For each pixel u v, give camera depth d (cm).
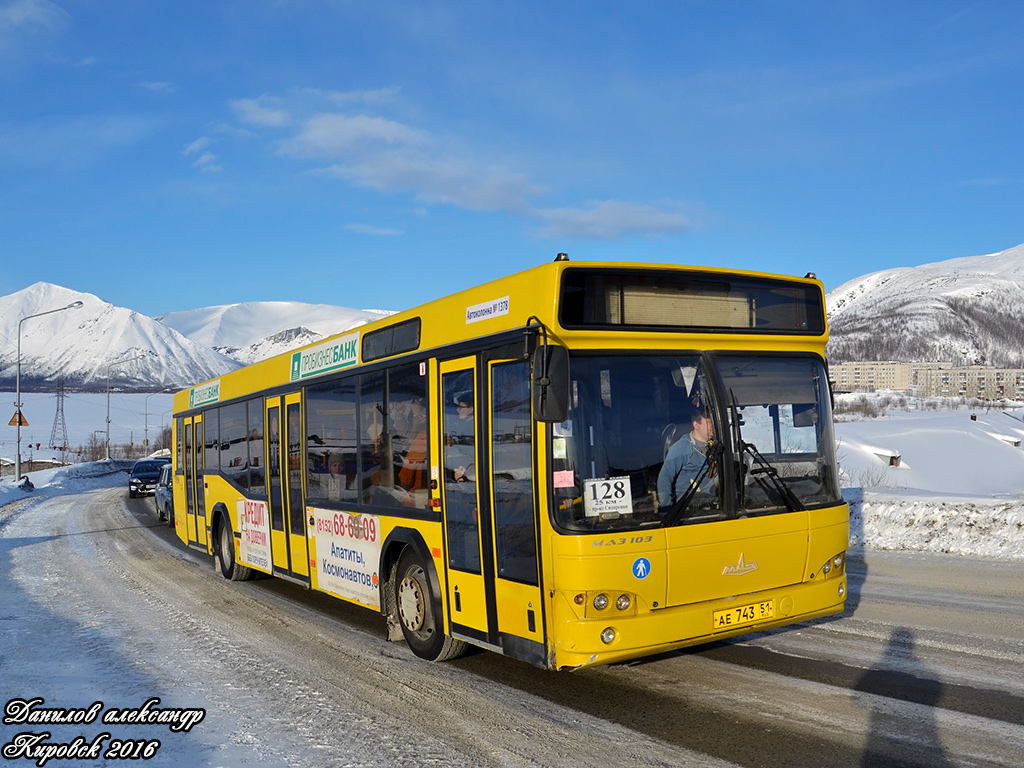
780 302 665
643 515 580
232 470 1285
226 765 526
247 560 1215
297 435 1029
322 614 1000
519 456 607
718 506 605
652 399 598
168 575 1380
